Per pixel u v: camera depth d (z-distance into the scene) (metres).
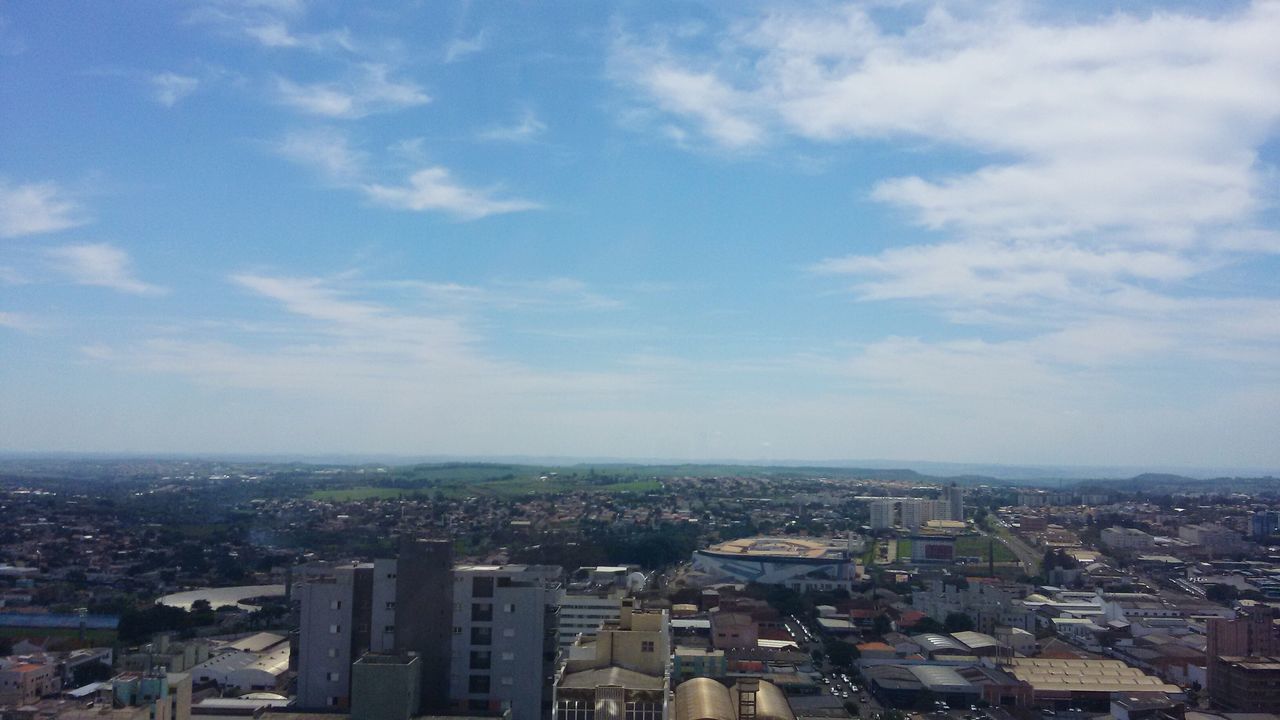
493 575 165.88
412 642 163.88
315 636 166.75
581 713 131.62
